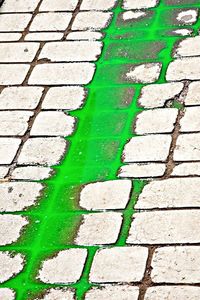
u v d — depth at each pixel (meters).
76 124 5.37
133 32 6.18
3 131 5.42
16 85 5.86
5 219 4.71
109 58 5.95
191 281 4.00
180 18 6.20
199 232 4.26
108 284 4.11
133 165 4.88
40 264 4.34
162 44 5.96
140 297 3.99
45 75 5.90
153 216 4.45
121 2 6.57
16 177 5.01
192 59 5.70
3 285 4.27
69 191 4.82
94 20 6.42
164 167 4.79
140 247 4.27
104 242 4.36
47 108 5.57
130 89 5.57
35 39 6.34
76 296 4.09
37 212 4.72
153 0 6.50
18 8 6.79
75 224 4.55
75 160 5.06
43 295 4.15
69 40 6.24
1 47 6.32
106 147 5.10
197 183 4.60
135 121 5.25
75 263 4.29
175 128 5.09
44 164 5.08
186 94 5.38
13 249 4.49
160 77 5.61
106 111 5.42
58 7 6.69
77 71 5.88
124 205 4.59
